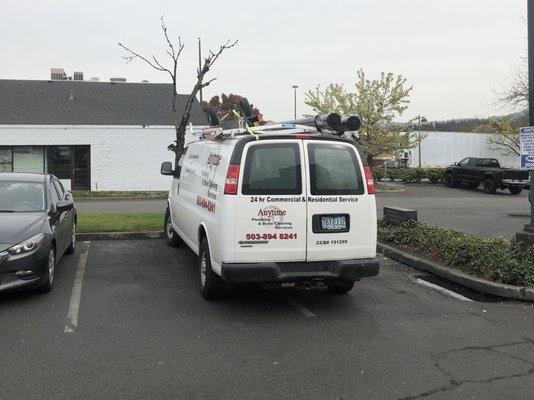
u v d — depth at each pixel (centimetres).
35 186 765
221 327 545
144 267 820
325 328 546
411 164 4425
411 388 407
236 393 395
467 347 496
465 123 6162
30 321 554
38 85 2958
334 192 587
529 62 811
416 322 570
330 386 409
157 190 2636
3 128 2452
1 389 396
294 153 581
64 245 805
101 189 2589
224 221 562
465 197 2516
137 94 3006
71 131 2534
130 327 541
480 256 764
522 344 506
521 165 816
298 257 575
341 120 618
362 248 599
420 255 872
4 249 597
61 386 403
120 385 406
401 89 3145
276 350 483
